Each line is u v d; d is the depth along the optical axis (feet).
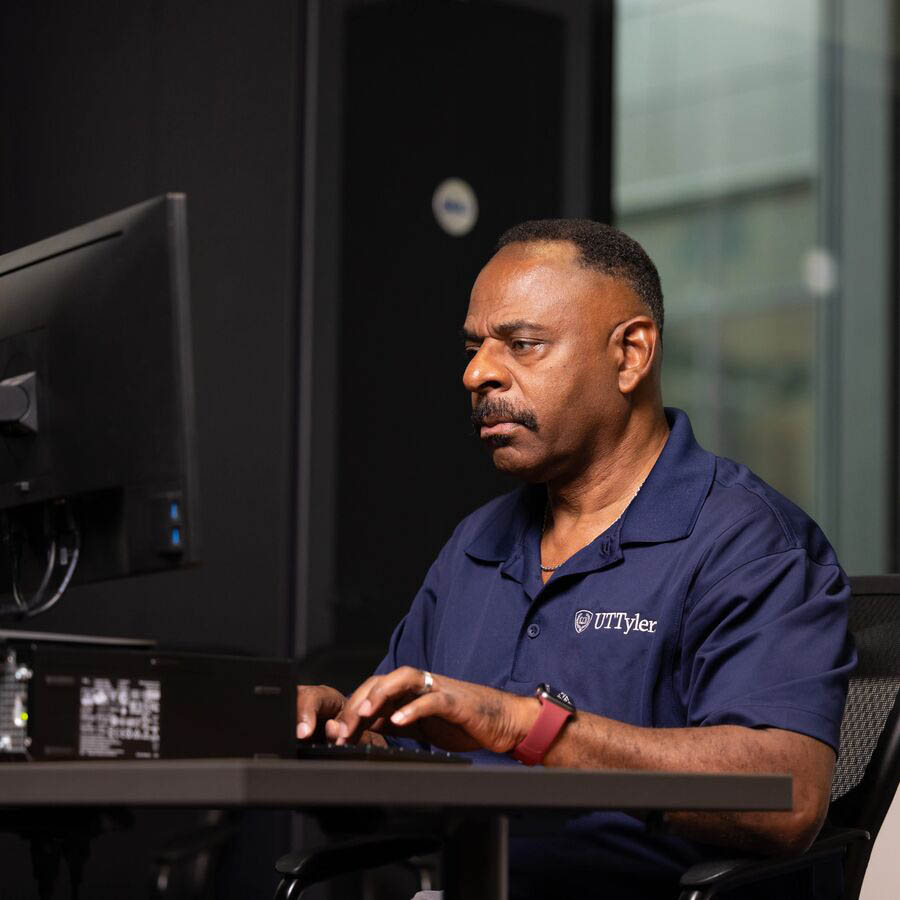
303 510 13.65
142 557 5.41
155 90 13.96
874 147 13.97
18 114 13.65
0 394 5.66
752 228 13.75
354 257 14.02
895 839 9.90
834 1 13.99
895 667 7.29
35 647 4.57
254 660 5.13
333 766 4.12
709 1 13.87
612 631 7.07
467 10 14.55
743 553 6.95
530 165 14.40
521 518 7.96
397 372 14.14
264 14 13.94
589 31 14.28
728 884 5.98
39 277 5.81
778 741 6.02
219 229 13.71
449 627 7.89
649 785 4.68
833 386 13.66
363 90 14.15
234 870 12.16
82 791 4.18
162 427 5.32
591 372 7.45
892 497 13.64
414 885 11.32
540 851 6.90
